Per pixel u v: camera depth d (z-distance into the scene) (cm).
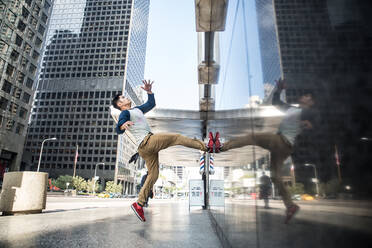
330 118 66
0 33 4247
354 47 57
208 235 365
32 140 8731
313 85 76
